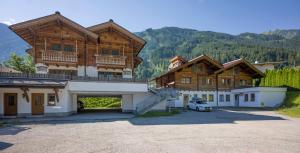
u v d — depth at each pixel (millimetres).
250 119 20188
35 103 21812
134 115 23562
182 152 8828
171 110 27516
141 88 24531
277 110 29656
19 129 14469
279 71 40938
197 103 31094
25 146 9719
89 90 22875
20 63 50031
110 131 13664
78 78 22656
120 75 28297
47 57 24359
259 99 34500
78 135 12328
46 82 20781
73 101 26016
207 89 39000
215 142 10617
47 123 17453
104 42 27719
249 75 41656
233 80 40719
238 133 13000
